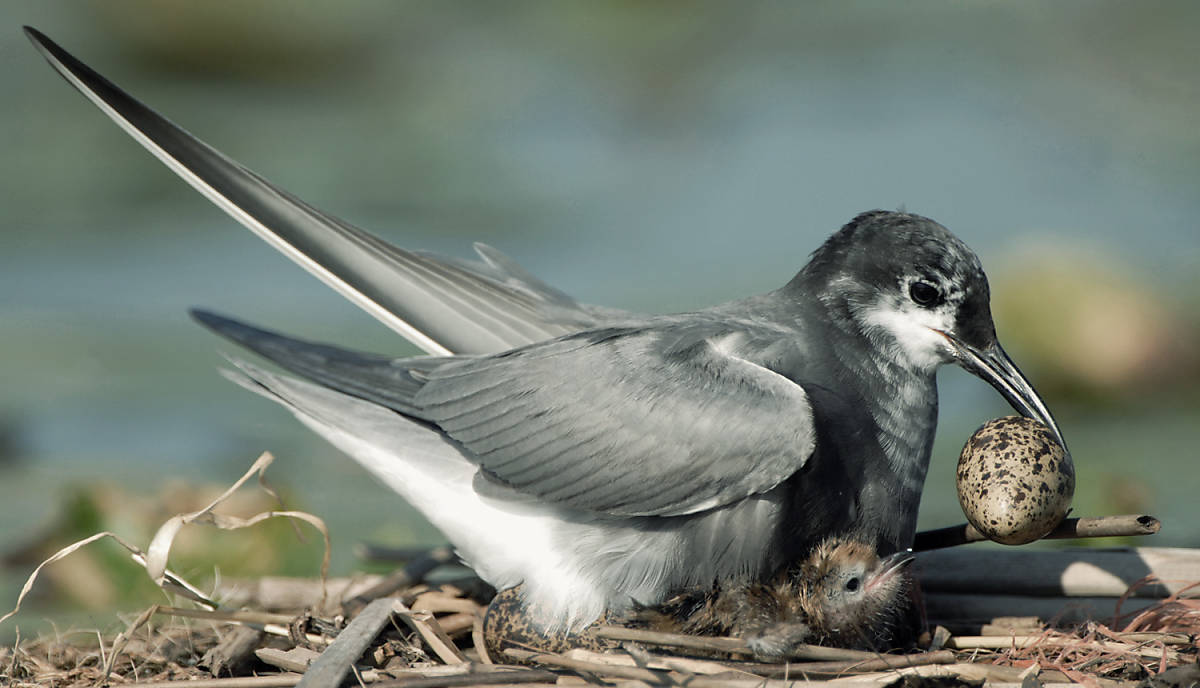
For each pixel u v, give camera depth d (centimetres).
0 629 1005
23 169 2181
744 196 2144
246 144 2316
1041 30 2809
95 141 2306
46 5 2853
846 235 984
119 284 1873
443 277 1022
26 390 1543
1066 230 1895
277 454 1445
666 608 889
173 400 1556
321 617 948
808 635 875
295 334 1684
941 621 989
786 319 968
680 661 824
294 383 990
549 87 2659
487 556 931
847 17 3073
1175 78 2508
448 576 1144
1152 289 1661
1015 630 939
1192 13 2728
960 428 1496
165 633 958
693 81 2684
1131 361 1600
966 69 2669
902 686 817
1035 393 945
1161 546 1159
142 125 962
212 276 1912
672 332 927
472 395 927
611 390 901
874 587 887
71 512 1138
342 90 2673
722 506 886
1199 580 970
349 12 2758
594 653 848
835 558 886
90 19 2680
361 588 1026
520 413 912
